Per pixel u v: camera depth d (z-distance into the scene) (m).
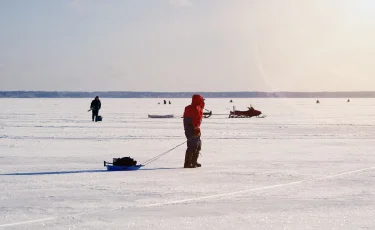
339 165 13.60
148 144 20.09
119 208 7.94
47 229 6.62
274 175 11.64
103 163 14.01
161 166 13.46
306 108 76.88
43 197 8.84
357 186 10.12
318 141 21.83
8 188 9.76
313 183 10.48
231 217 7.35
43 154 16.31
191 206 8.12
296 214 7.57
